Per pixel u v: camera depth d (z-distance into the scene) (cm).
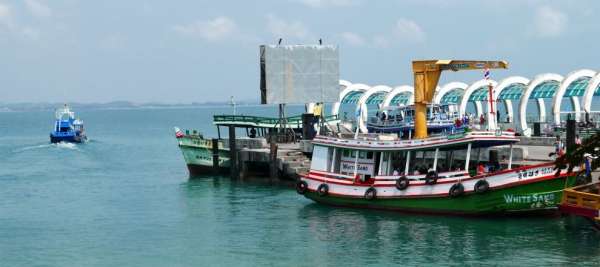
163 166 8519
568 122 5200
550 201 4159
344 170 5062
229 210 5100
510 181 4191
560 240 3888
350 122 8900
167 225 4678
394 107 7644
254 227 4509
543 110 8219
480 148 4753
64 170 8200
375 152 4884
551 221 4303
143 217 4975
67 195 6131
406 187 4600
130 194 6072
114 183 6869
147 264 3762
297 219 4681
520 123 7044
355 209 4912
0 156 10500
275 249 3959
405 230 4244
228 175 7012
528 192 4162
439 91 8219
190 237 4316
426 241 3981
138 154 10519
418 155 4791
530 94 7088
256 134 8306
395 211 4703
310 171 5184
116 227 4666
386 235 4147
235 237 4266
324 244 4016
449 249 3806
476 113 8988
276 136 7400
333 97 7162
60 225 4775
